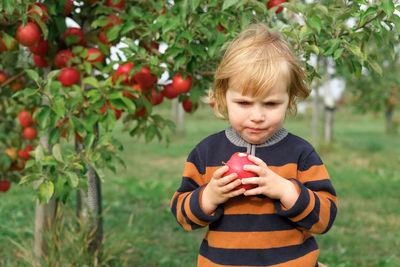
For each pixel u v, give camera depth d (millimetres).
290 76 1446
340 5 2641
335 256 4590
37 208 3615
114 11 3088
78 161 2791
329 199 1536
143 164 11289
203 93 3176
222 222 1564
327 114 14445
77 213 3750
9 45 2844
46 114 2697
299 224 1470
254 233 1521
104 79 3234
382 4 2203
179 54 2629
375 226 6027
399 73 10234
